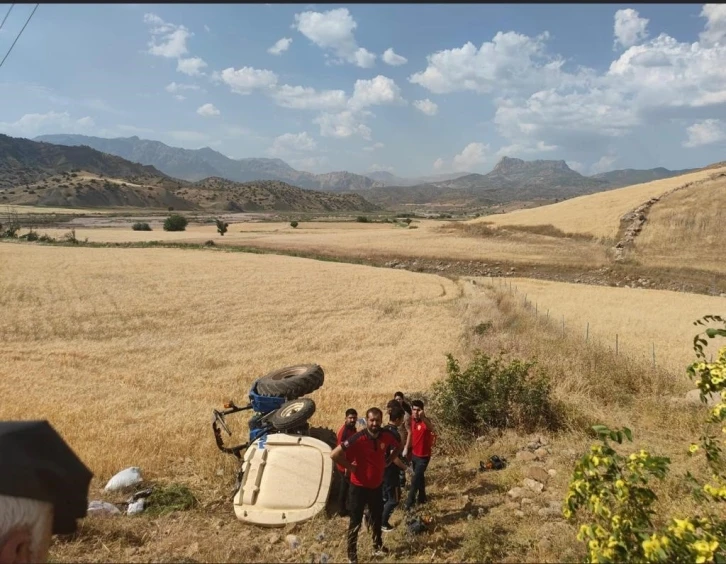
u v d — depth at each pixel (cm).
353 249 6844
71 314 2972
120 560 603
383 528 718
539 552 599
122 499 816
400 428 789
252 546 650
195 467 950
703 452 888
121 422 1248
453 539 664
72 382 1720
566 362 1515
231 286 4050
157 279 4297
